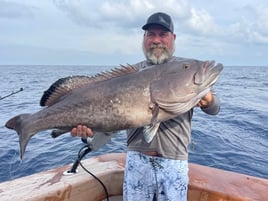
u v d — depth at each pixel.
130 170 1.32
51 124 1.20
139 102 1.17
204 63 1.17
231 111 6.32
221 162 2.93
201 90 1.15
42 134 4.04
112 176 1.51
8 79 19.89
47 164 2.93
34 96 9.30
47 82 16.56
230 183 1.43
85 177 1.44
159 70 1.20
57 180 1.40
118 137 3.83
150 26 1.33
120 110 1.17
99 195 1.47
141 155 1.30
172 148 1.26
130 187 1.32
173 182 1.26
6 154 3.20
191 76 1.15
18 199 1.22
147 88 1.17
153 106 1.16
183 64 1.19
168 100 1.16
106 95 1.19
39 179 1.42
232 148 3.39
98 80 1.25
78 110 1.19
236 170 2.75
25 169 2.82
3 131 4.24
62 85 1.24
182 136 1.28
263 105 7.45
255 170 2.76
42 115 1.20
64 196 1.34
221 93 10.66
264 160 3.03
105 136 1.35
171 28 1.33
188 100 1.16
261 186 1.41
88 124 1.19
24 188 1.32
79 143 3.59
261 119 5.32
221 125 4.74
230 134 4.09
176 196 1.26
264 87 14.14
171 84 1.16
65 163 2.95
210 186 1.39
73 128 1.21
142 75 1.20
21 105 7.20
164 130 1.26
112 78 1.24
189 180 1.44
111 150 3.30
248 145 3.56
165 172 1.26
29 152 3.28
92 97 1.19
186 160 1.30
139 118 1.18
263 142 3.73
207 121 5.07
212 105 1.20
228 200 1.31
